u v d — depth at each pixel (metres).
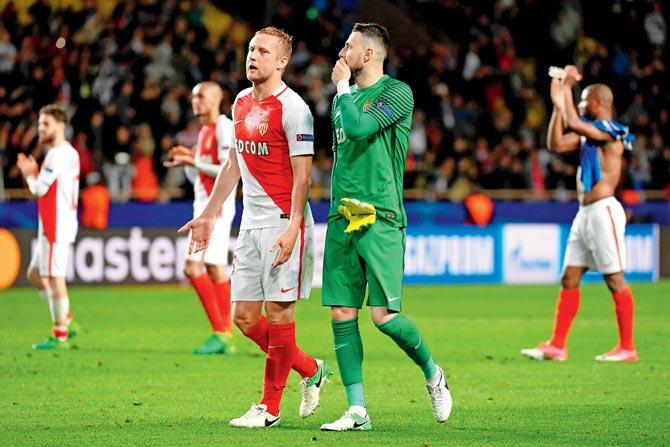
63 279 39.31
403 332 23.17
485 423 24.58
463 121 84.69
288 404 27.58
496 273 75.06
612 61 93.38
